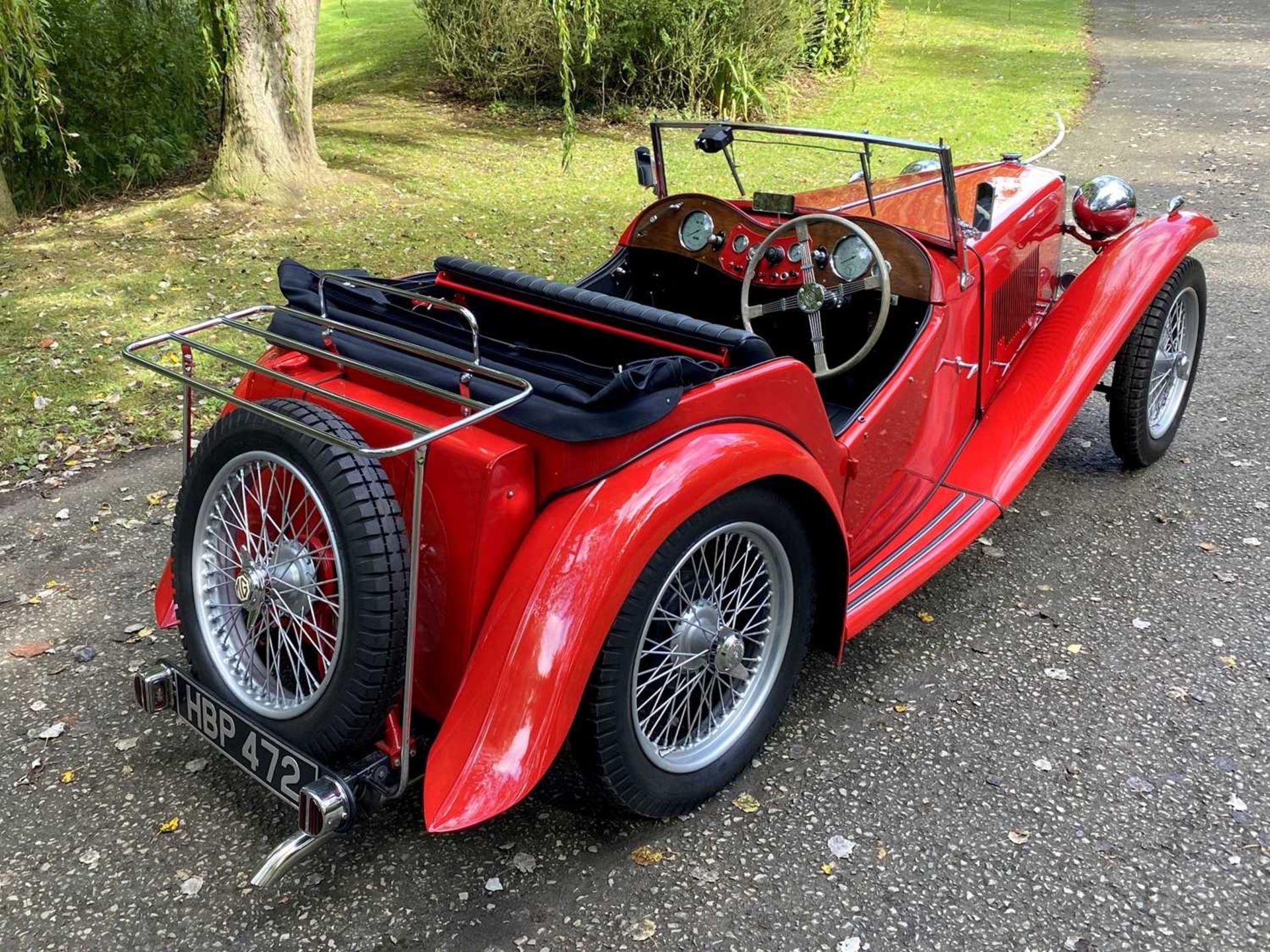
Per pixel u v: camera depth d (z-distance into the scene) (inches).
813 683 128.2
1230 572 148.9
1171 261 159.9
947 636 136.8
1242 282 270.5
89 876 100.7
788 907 95.4
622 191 391.2
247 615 105.4
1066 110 514.6
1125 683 126.2
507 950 91.7
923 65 645.9
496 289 116.9
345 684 87.4
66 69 369.4
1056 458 185.8
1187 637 134.7
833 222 133.0
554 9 312.8
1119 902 95.0
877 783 110.9
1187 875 97.8
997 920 93.4
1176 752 114.3
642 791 99.1
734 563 104.5
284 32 311.3
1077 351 154.2
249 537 100.0
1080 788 109.3
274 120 358.0
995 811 106.4
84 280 289.6
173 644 139.5
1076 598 144.0
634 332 107.1
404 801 109.8
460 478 89.7
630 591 90.5
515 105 538.6
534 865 100.9
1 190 337.7
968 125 480.4
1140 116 495.2
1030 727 119.1
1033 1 920.3
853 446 120.1
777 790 110.3
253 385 113.4
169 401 217.6
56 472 190.4
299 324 111.3
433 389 92.7
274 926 94.6
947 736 118.0
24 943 93.1
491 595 91.3
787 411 106.2
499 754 86.2
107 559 161.0
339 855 102.4
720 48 497.7
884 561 130.3
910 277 134.9
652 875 99.5
